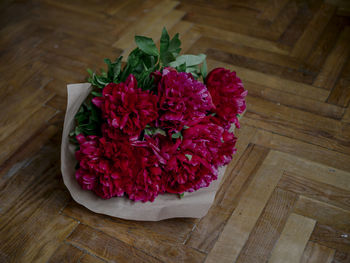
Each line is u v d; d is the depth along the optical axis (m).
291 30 1.71
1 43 1.66
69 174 1.03
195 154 0.93
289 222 1.07
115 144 0.90
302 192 1.14
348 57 1.58
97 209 1.02
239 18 1.77
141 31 1.71
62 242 1.03
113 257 1.01
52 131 1.31
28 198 1.13
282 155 1.24
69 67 1.55
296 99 1.42
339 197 1.13
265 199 1.13
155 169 0.93
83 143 0.92
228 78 1.01
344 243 1.03
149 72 0.96
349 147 1.26
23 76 1.51
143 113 0.88
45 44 1.65
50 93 1.44
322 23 1.73
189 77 0.97
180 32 1.71
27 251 1.02
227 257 1.01
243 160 1.22
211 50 1.62
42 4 1.86
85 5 1.86
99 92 1.02
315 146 1.27
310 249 1.02
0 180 1.17
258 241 1.04
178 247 1.03
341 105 1.40
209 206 1.03
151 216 1.03
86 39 1.68
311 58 1.58
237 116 1.09
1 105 1.40
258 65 1.56
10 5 1.86
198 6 1.84
